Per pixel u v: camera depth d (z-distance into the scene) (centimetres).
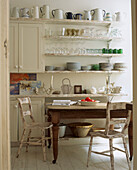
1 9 131
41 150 405
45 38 446
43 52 439
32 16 446
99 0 490
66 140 438
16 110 427
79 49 460
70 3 481
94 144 444
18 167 316
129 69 499
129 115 303
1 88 130
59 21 447
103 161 341
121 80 498
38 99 435
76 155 374
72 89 479
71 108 328
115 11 495
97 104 384
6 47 133
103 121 481
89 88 486
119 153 382
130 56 498
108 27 481
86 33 459
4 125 131
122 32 496
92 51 466
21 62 432
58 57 475
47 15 448
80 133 409
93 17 468
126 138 469
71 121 473
